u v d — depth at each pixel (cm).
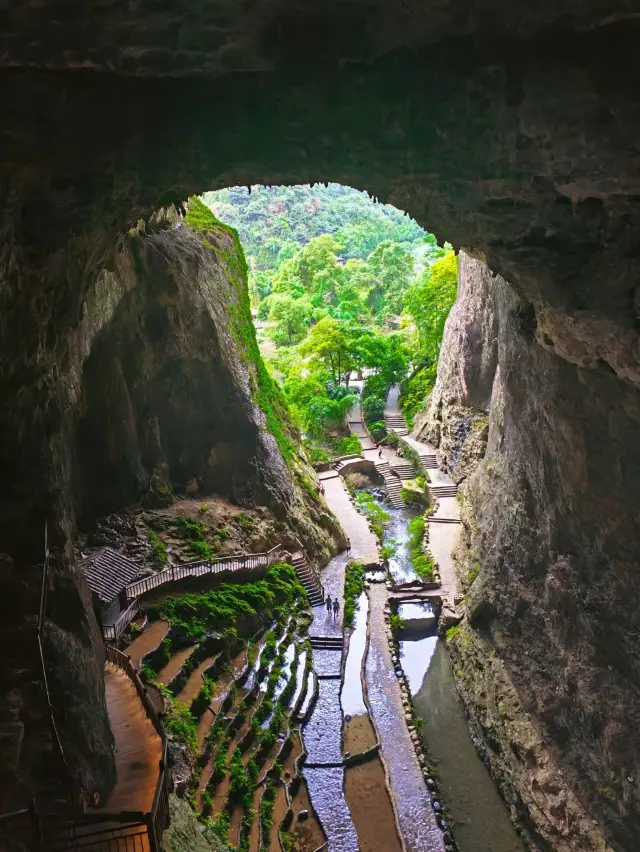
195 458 3228
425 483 4297
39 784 1168
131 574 2538
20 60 1220
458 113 1380
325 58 1301
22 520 1405
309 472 4047
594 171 1341
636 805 1706
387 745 2428
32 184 1405
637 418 1698
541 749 2131
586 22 1173
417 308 5416
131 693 1838
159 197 1761
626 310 1494
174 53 1252
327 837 2011
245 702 2375
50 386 1627
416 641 3139
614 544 1873
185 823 1675
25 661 1270
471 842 2112
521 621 2427
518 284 1914
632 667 1798
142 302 2850
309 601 3206
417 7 1187
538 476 2298
